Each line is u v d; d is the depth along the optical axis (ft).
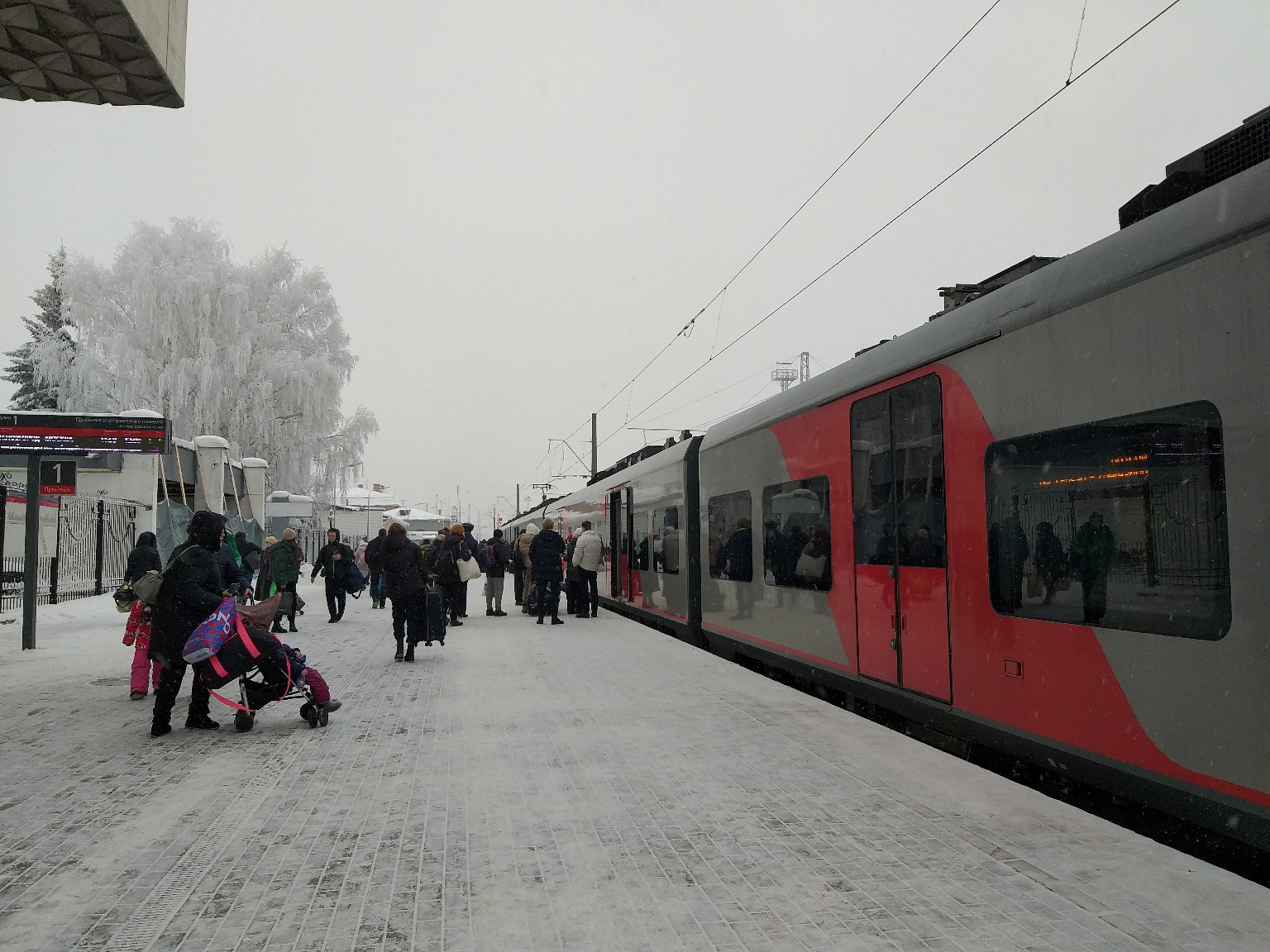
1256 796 12.82
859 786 16.70
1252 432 13.01
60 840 14.30
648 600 53.42
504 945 10.44
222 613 22.16
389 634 47.67
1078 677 16.46
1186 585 14.10
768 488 33.19
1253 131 15.46
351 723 23.50
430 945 10.47
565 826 14.74
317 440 132.46
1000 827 14.17
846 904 11.35
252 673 23.35
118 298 123.34
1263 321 12.93
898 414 23.41
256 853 13.66
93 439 39.88
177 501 85.35
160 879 12.60
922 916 10.92
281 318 133.28
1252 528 12.93
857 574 25.64
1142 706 14.96
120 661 36.11
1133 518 15.23
